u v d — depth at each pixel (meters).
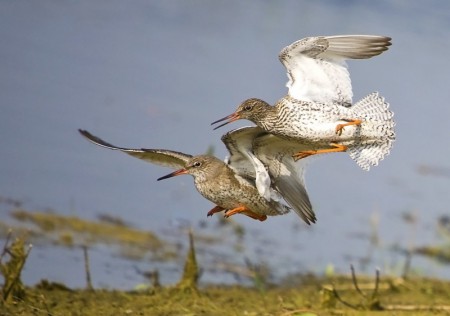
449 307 12.41
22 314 11.12
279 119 11.05
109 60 20.95
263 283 13.98
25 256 11.83
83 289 12.80
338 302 12.41
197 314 11.69
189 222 16.06
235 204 11.21
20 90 18.94
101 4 23.91
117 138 17.78
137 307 11.95
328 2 26.11
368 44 11.00
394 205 17.72
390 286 13.84
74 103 18.83
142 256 14.59
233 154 10.86
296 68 11.18
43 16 22.55
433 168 19.45
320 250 15.70
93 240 14.82
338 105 11.03
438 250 16.11
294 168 10.98
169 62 21.34
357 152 11.01
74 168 16.86
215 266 14.55
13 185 15.95
